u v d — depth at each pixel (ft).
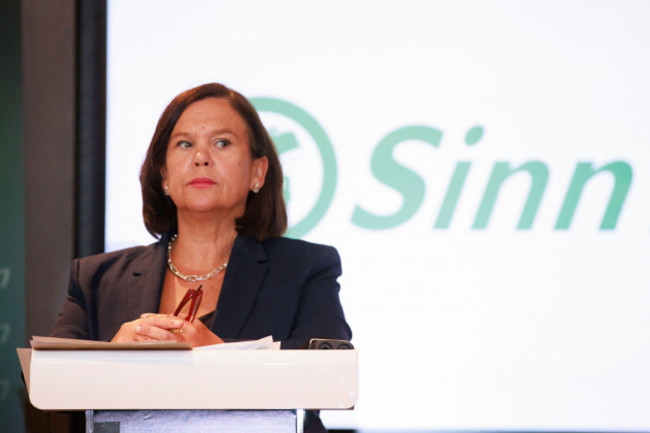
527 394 23.34
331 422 23.15
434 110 24.17
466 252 23.75
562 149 23.98
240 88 24.26
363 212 23.90
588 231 23.76
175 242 16.92
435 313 23.57
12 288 24.54
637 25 24.17
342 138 24.13
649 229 23.76
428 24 24.30
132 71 24.21
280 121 24.18
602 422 23.29
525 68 24.13
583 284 23.66
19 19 25.09
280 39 24.40
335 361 10.28
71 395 9.98
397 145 24.11
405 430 23.20
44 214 24.36
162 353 10.16
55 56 24.63
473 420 23.27
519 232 23.80
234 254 16.14
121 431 10.25
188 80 24.25
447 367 23.39
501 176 23.93
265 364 10.19
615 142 23.99
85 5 24.77
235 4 24.41
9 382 24.26
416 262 23.73
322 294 16.10
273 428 10.31
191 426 10.26
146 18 24.32
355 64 24.31
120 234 23.80
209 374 10.11
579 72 24.12
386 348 23.45
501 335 23.50
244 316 15.44
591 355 23.47
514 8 24.27
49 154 24.47
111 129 24.04
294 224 23.88
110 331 15.61
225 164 16.39
